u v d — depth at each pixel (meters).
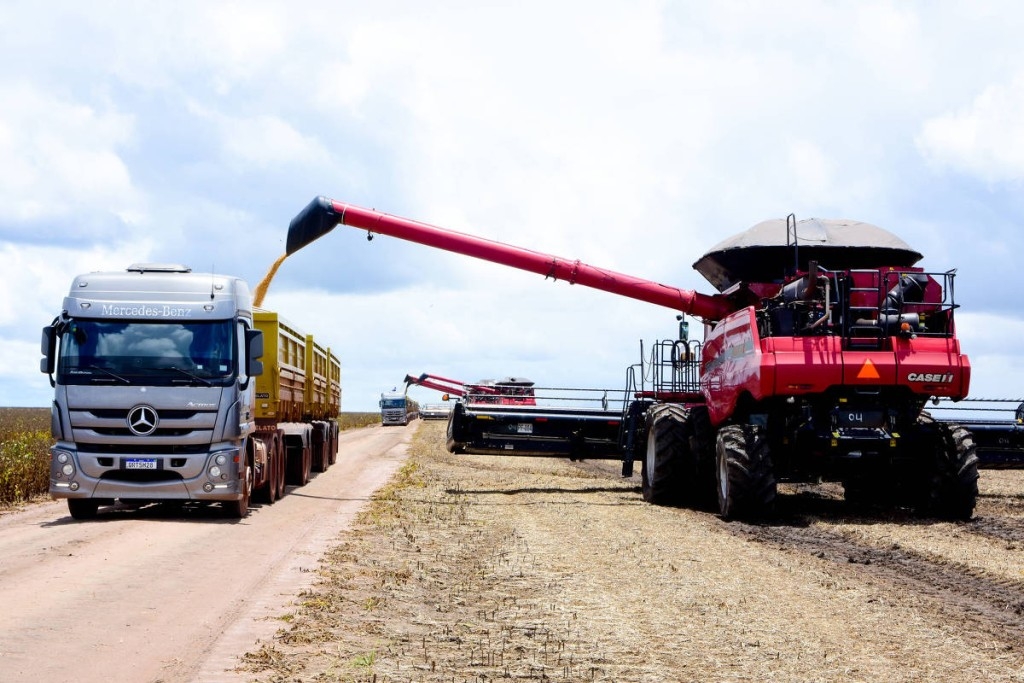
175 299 13.52
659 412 16.42
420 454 32.44
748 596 8.45
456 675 5.98
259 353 13.92
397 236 18.45
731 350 14.55
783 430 13.91
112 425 13.18
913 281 13.67
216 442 13.45
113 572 9.05
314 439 24.09
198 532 12.16
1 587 8.25
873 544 11.61
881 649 6.71
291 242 18.95
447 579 9.34
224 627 7.02
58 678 5.62
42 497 17.83
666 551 10.96
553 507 15.88
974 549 11.02
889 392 13.46
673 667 6.22
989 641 6.96
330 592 8.40
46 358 13.31
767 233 14.85
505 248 18.16
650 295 17.56
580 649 6.64
